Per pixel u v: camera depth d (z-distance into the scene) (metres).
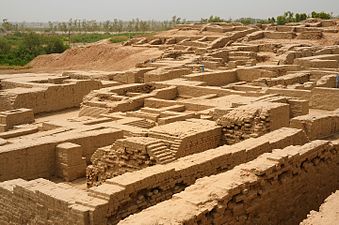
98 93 28.70
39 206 11.88
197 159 13.28
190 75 32.69
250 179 10.51
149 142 15.06
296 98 25.03
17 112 25.98
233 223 9.97
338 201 9.73
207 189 9.95
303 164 12.45
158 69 36.28
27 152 17.19
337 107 25.38
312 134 18.05
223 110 20.67
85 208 10.57
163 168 12.30
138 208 11.41
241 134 18.28
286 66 34.81
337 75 29.52
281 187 11.53
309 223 8.70
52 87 30.91
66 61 63.66
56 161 18.05
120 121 22.61
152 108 25.64
